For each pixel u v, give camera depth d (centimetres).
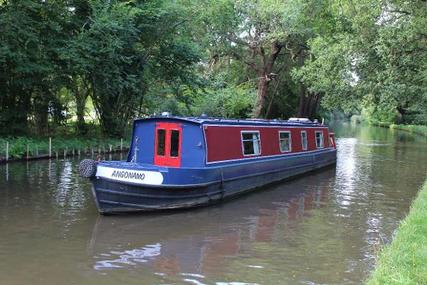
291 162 2095
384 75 2595
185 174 1392
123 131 3350
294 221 1321
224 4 3669
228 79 4503
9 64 2558
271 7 3538
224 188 1565
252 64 4206
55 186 1688
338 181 2072
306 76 3559
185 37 3497
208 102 3853
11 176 1873
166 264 945
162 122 1556
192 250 1041
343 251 1051
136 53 3144
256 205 1530
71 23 2848
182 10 3269
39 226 1182
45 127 3067
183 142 1526
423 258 790
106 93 2978
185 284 842
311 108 5325
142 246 1059
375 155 3275
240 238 1143
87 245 1049
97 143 2933
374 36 2594
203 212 1413
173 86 3619
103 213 1301
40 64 2584
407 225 1024
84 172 1266
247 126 1777
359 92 2981
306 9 3872
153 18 3103
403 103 2981
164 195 1366
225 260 978
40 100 2994
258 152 1845
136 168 1313
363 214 1417
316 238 1153
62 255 977
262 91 4091
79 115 3297
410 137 5644
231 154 1647
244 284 849
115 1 2886
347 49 2748
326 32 3997
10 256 960
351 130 7606
